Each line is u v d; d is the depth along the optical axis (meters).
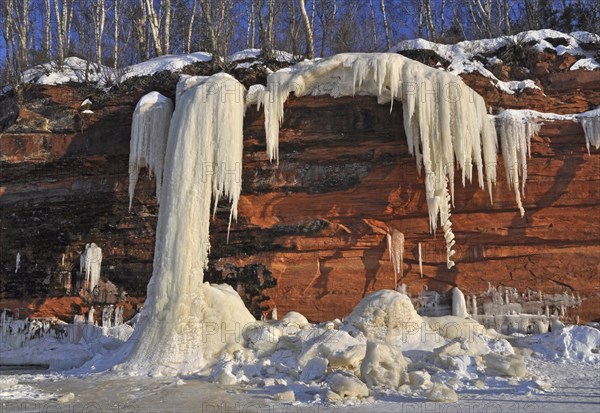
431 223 16.11
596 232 16.12
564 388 10.03
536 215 16.41
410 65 16.25
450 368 11.25
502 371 10.95
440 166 15.97
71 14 25.69
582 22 24.56
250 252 17.28
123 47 26.20
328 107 17.08
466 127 15.91
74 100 18.75
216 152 15.98
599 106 17.11
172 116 16.95
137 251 17.98
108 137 18.28
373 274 16.66
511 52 18.28
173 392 10.83
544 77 17.83
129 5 26.42
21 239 18.61
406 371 10.63
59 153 18.39
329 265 16.86
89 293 17.94
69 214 18.47
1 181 18.80
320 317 16.61
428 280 16.56
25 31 22.73
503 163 16.69
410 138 16.11
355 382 9.77
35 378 13.07
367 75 16.45
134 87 18.56
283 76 16.83
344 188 17.05
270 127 16.61
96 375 13.11
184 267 14.66
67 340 17.42
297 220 17.17
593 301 15.81
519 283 16.23
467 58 18.09
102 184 18.33
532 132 16.50
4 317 18.08
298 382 10.91
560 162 16.45
